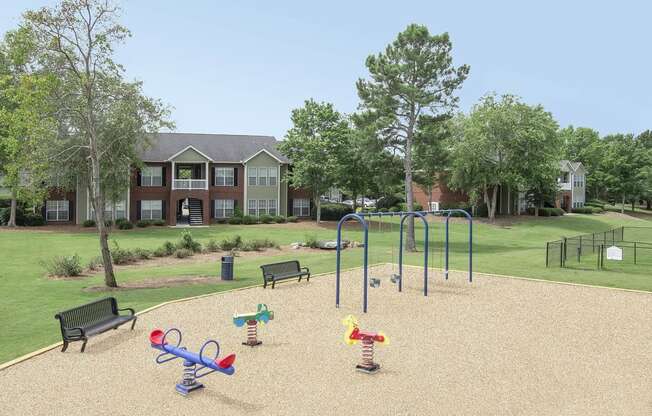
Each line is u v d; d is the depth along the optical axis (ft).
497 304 58.70
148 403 30.83
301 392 32.63
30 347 41.04
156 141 188.44
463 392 32.86
